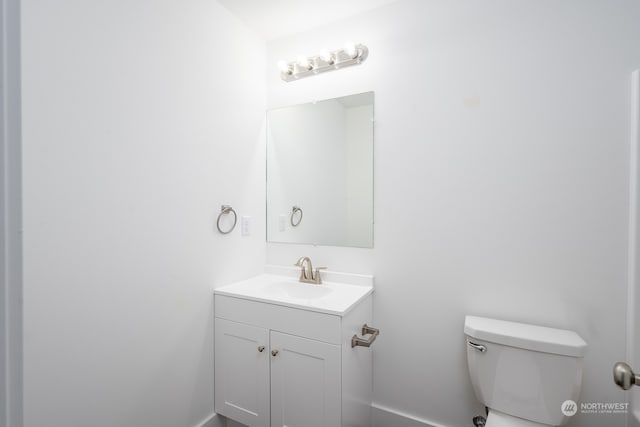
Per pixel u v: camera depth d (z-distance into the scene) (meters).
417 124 1.54
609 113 1.18
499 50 1.37
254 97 1.85
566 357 1.11
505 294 1.36
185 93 1.39
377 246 1.63
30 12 0.87
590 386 1.22
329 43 1.77
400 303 1.58
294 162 1.87
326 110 1.77
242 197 1.75
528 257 1.31
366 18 1.67
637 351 1.12
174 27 1.34
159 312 1.27
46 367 0.92
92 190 1.03
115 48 1.10
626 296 1.17
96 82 1.04
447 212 1.47
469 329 1.28
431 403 1.51
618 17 1.17
